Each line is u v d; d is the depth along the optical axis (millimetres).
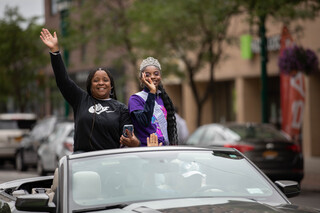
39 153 27609
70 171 7359
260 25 27141
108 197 7129
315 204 17688
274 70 37562
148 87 9375
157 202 6996
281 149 20375
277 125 40062
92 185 7176
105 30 37781
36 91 51281
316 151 34594
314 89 34531
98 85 9516
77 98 9570
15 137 34812
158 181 7391
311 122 34562
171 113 9703
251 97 41062
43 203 7012
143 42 33281
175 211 6578
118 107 9453
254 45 38875
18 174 29641
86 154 7676
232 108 44438
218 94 46000
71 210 6918
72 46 39125
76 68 61000
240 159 8008
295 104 28266
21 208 7035
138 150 7828
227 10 27766
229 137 20812
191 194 7297
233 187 7492
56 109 65062
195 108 46812
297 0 24562
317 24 33594
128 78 37906
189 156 7848
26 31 46594
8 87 49812
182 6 30953
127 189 7234
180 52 32625
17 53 47500
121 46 39219
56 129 26828
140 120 9273
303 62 28047
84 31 39844
